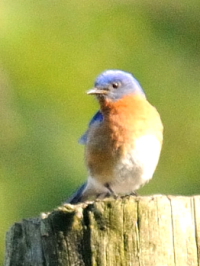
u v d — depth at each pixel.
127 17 17.39
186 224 7.82
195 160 17.12
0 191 15.70
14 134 16.16
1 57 16.28
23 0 16.66
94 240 7.73
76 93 16.27
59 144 15.99
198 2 18.02
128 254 7.72
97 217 7.76
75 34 16.80
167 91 17.36
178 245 7.78
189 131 17.25
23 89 16.30
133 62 17.12
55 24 16.70
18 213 15.52
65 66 16.38
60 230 7.79
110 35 17.08
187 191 16.88
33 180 15.81
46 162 15.88
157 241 7.75
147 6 17.78
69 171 15.70
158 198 7.85
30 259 7.91
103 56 16.77
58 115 16.20
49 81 16.28
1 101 16.28
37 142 16.08
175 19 17.86
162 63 17.42
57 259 7.77
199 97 17.47
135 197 7.93
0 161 16.06
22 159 16.03
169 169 17.05
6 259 8.16
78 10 17.06
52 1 16.95
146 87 17.23
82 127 16.11
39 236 7.86
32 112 16.27
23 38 16.31
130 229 7.75
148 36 17.48
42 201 15.55
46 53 16.34
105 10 17.31
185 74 17.56
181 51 17.67
